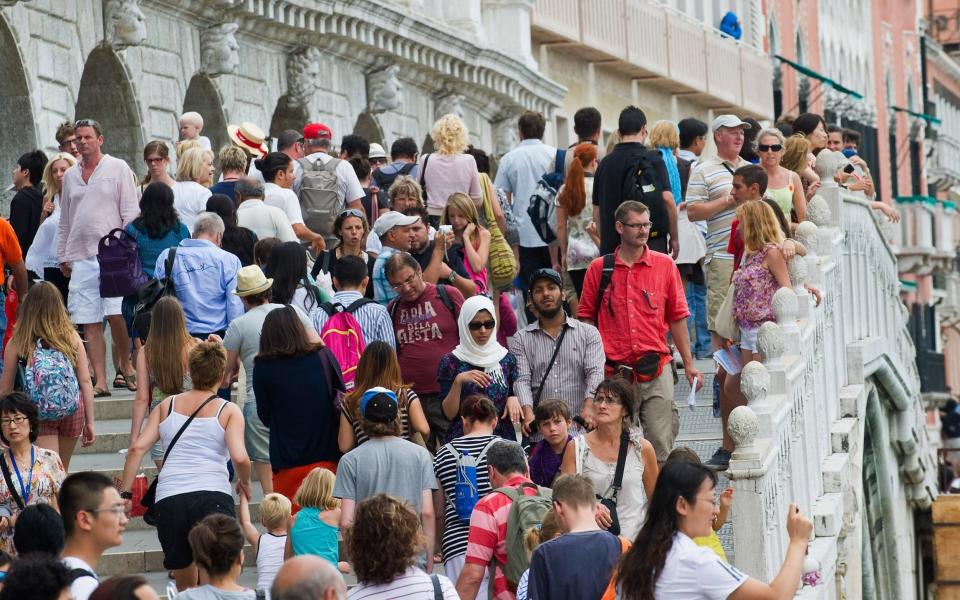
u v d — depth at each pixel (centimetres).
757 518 2866
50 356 2834
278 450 2833
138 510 2895
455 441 2709
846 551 3875
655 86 9431
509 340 3127
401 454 2612
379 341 2822
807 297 3712
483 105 7075
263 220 3541
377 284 3331
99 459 3359
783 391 3266
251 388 3016
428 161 3997
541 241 4134
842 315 4434
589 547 2189
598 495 2686
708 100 9994
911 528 6575
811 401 3681
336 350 3022
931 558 6975
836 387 4266
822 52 13200
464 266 3547
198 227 3281
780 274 3325
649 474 2719
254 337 3002
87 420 2897
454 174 3981
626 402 2692
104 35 4531
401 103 6347
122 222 3522
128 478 2630
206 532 2133
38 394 2811
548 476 2791
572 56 8388
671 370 3209
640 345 3164
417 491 2611
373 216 4044
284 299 3064
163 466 2641
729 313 3350
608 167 3612
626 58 8506
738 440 2900
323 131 4006
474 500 2672
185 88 4931
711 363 4259
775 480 3033
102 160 3525
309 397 2823
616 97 8956
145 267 3416
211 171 3744
